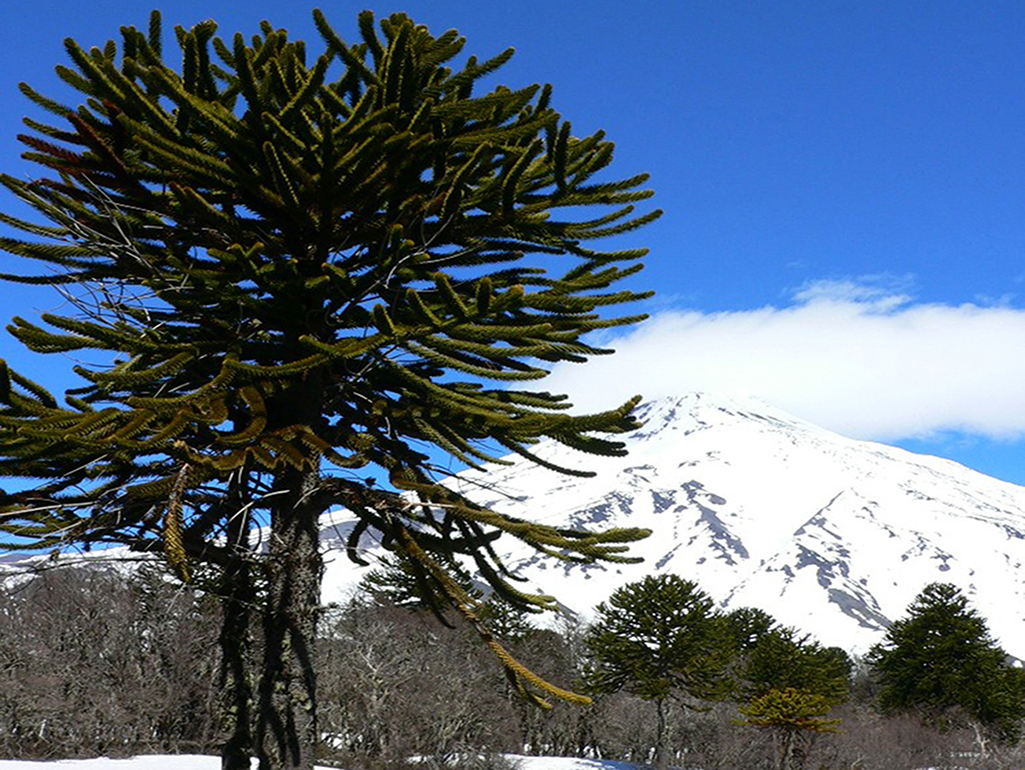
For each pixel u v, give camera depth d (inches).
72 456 228.8
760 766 1781.5
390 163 256.2
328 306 268.2
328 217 264.4
